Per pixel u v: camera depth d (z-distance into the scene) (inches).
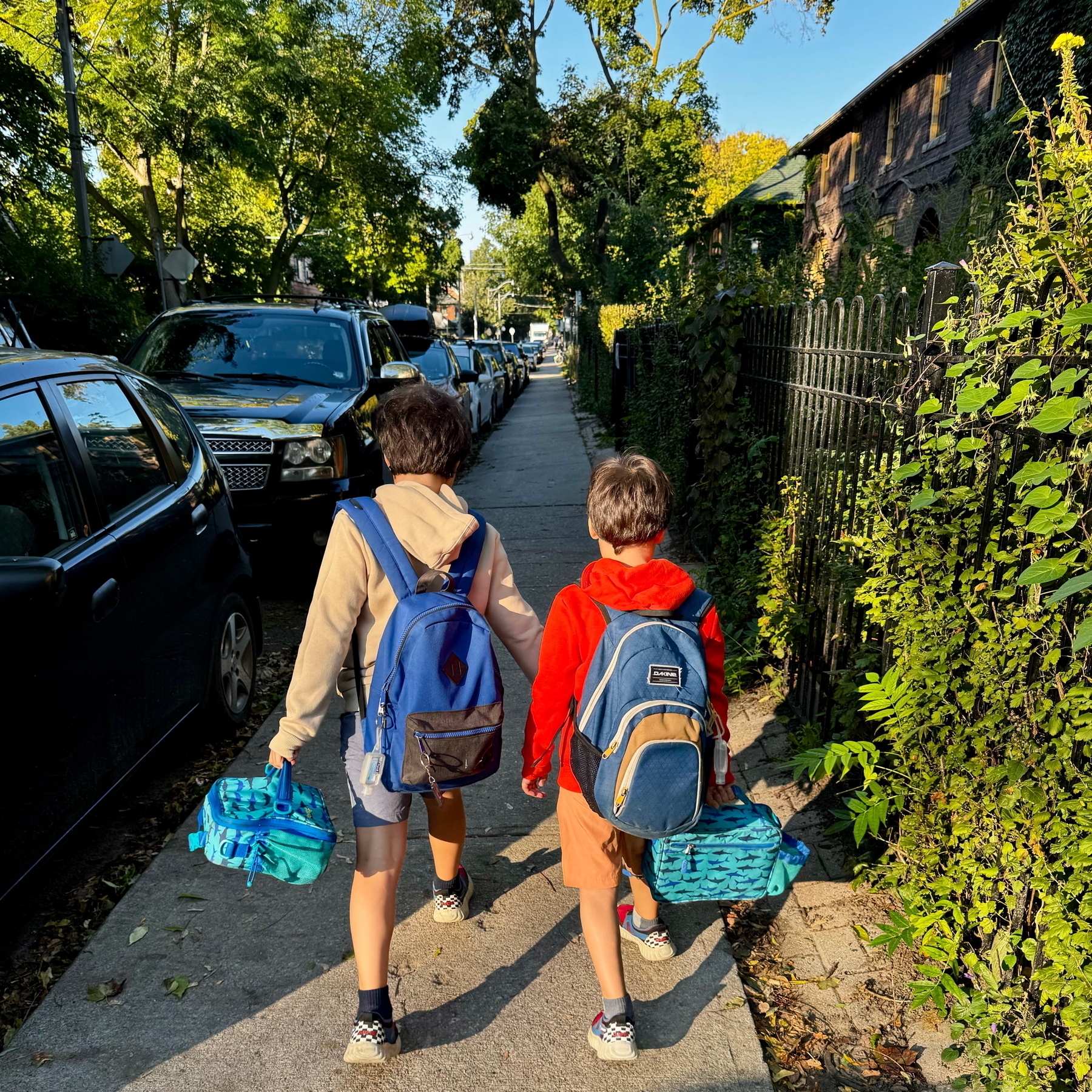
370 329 303.3
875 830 101.0
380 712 78.8
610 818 74.9
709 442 233.5
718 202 2105.1
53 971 103.4
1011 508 87.2
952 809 92.4
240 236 1085.8
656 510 79.7
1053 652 79.6
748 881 83.9
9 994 99.7
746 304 219.0
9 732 92.8
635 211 1235.9
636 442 393.4
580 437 617.0
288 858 80.1
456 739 77.5
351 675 84.1
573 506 374.0
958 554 96.1
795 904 114.6
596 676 76.8
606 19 1243.8
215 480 165.8
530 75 1322.6
